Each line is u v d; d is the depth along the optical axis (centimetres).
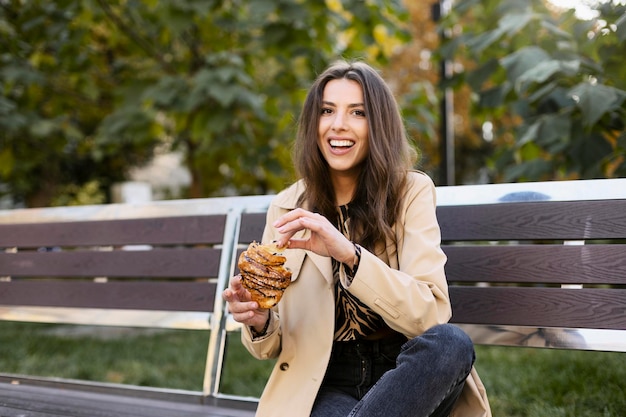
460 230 226
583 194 211
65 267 296
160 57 536
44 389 248
